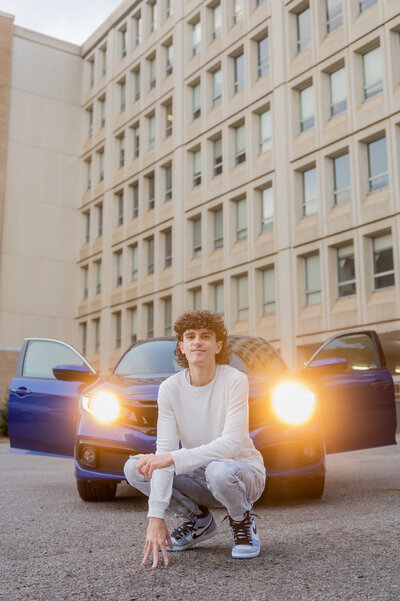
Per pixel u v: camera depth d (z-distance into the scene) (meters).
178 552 3.29
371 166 22.45
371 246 21.97
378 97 22.05
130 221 34.94
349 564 2.93
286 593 2.48
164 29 33.84
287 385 5.10
